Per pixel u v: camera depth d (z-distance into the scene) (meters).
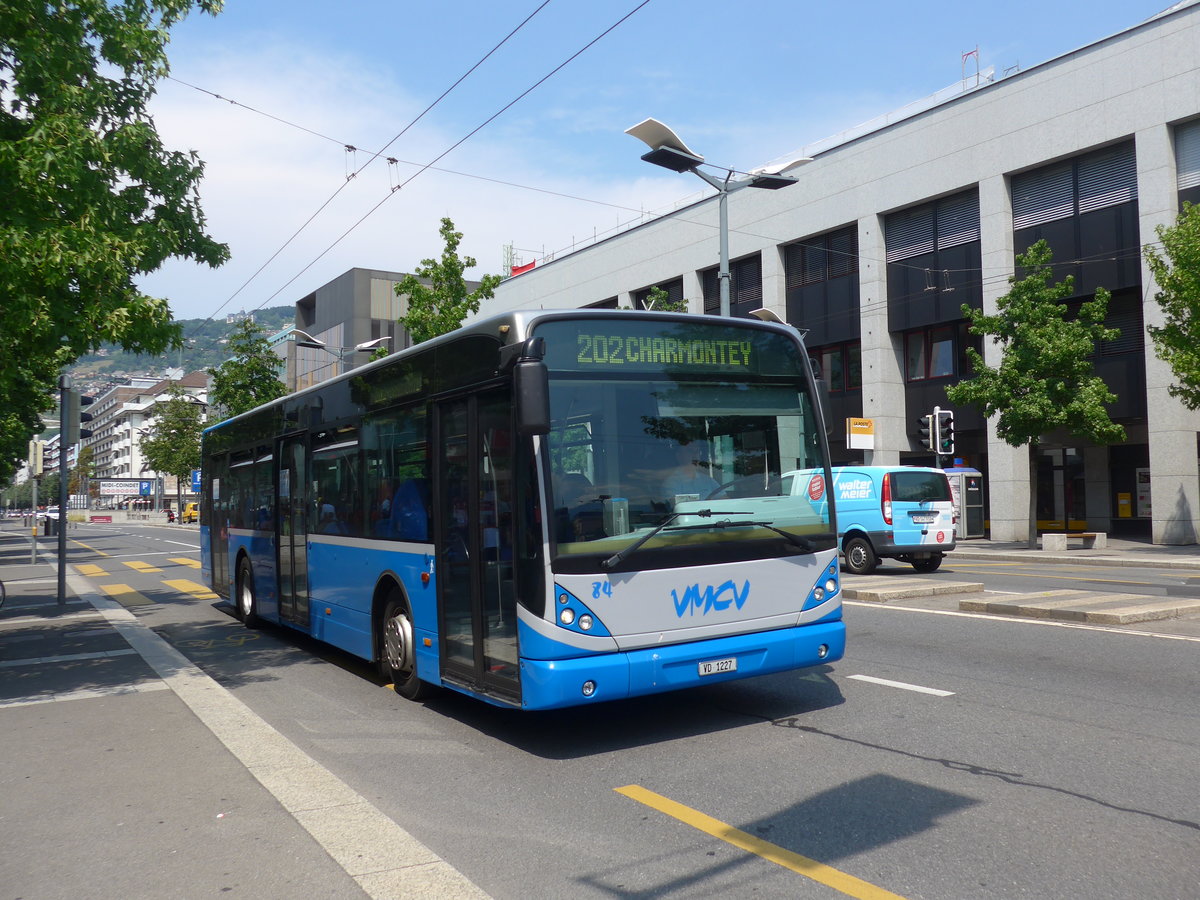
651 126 17.94
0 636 12.26
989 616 10.98
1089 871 4.01
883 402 31.22
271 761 5.98
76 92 9.01
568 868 4.25
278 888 4.06
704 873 4.14
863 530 17.80
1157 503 24.56
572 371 6.04
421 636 7.35
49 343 9.05
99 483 126.56
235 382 35.44
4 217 8.46
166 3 10.19
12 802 5.33
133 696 8.03
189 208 10.22
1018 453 28.27
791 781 5.37
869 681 7.85
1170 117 24.09
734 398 6.58
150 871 4.30
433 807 5.16
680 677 6.00
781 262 34.53
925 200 30.09
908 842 4.40
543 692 5.68
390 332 58.56
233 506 13.42
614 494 6.00
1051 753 5.69
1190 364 20.94
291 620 10.59
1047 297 23.72
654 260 39.00
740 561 6.35
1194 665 7.91
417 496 7.41
